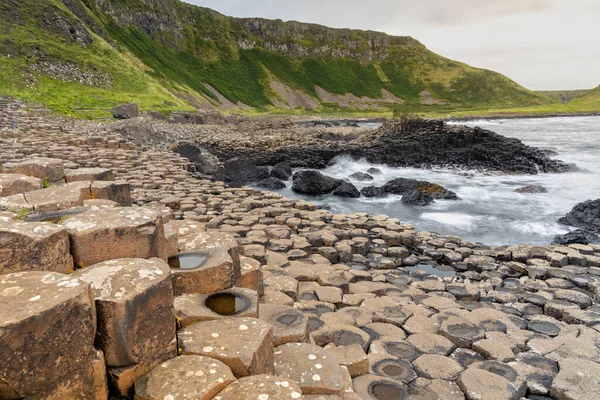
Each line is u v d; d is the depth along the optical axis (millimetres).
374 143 41125
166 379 3301
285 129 61344
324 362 4180
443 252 11711
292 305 6512
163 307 3541
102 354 3211
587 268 10148
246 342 3725
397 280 9641
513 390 5137
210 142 38656
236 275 5539
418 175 32031
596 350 6234
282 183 26203
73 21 67312
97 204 5754
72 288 3023
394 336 6586
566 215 18016
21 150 17938
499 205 21500
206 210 14320
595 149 44094
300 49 186250
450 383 5363
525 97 179250
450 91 187500
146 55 98750
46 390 2838
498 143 37625
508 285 9688
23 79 49438
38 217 4637
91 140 24656
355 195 23469
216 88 127125
